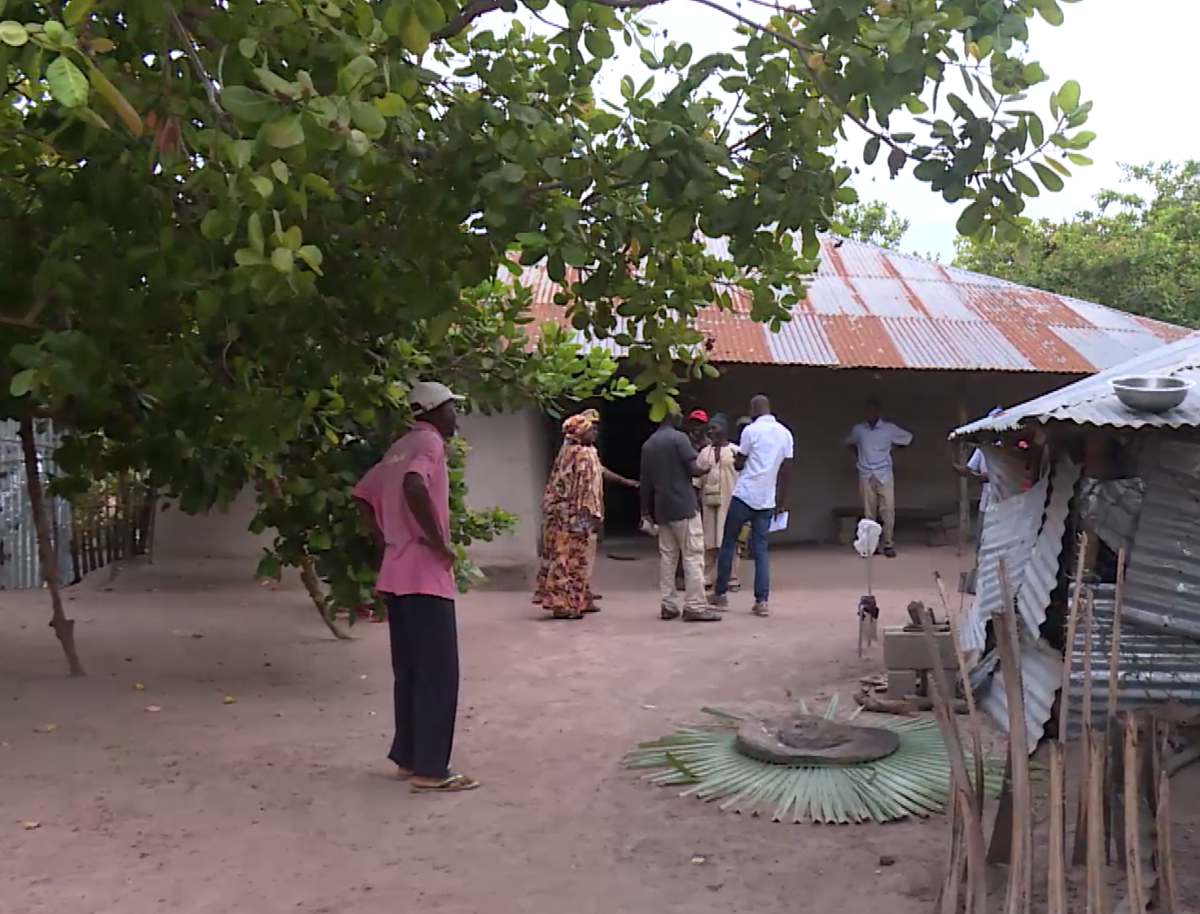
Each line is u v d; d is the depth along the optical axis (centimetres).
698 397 1537
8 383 634
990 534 553
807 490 1537
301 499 734
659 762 542
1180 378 515
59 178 537
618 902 390
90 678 729
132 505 1216
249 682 729
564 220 479
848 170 504
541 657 811
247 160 326
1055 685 486
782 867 419
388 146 459
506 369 825
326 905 388
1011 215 453
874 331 1380
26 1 348
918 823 461
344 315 597
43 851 438
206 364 627
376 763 559
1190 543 508
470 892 399
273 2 369
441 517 518
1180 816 459
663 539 972
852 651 815
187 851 439
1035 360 1336
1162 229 2266
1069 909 356
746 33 504
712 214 480
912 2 418
